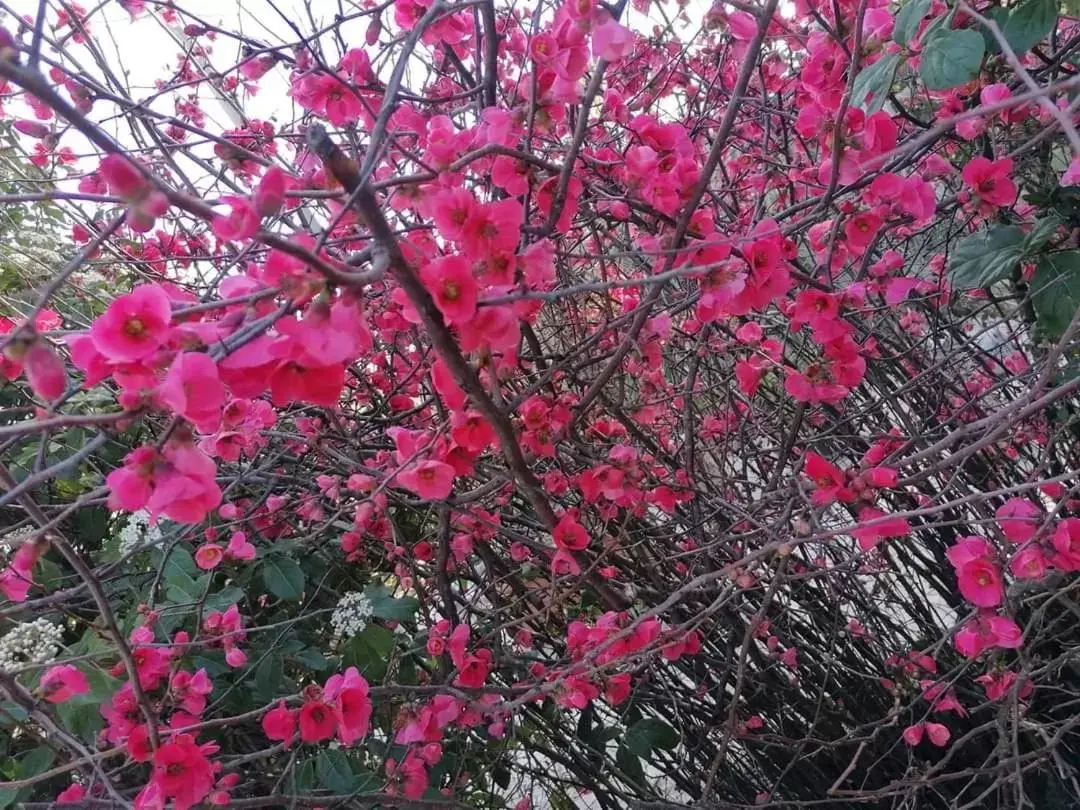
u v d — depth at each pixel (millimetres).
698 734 1054
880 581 1142
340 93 659
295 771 769
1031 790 1043
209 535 839
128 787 777
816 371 703
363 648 885
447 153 517
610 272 1094
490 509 977
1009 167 694
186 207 365
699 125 945
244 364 386
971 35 590
